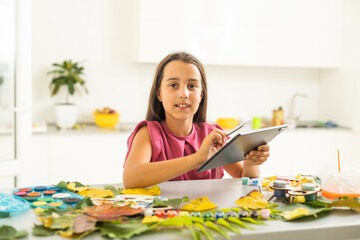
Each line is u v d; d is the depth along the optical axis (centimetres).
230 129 357
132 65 363
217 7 346
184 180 157
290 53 366
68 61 351
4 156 261
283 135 353
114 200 119
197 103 156
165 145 161
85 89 344
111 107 363
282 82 402
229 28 350
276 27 361
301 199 120
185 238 94
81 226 94
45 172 305
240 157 143
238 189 136
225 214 107
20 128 265
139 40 334
